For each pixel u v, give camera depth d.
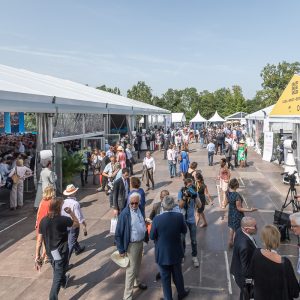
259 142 25.22
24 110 8.83
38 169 13.10
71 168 12.68
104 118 23.69
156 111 32.22
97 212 10.04
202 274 5.92
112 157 11.24
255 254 3.44
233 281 5.64
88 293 5.37
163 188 13.49
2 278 5.90
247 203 10.95
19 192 10.64
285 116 14.28
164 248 4.73
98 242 7.56
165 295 4.81
